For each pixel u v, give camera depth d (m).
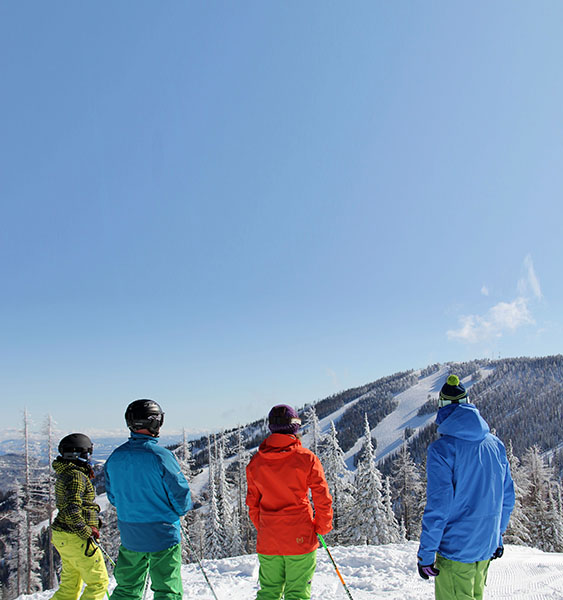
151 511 3.95
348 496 31.19
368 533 28.33
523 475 37.72
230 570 8.24
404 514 49.59
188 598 6.52
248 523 40.81
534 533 37.00
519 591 5.75
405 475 50.78
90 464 4.93
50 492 28.91
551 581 6.10
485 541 3.29
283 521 3.89
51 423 29.28
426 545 3.21
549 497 41.66
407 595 6.08
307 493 4.00
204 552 35.69
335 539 30.64
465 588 3.24
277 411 4.09
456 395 3.46
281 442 3.99
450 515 3.31
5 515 30.55
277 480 3.92
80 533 4.53
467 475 3.28
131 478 3.95
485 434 3.37
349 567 7.98
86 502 4.75
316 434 36.28
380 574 7.41
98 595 4.67
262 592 3.95
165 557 3.96
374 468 29.31
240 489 44.03
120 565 4.08
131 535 3.97
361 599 6.04
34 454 30.88
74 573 4.80
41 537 34.75
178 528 4.10
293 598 3.82
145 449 4.02
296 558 3.84
